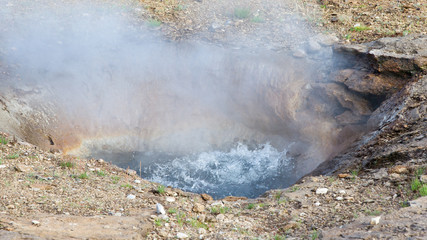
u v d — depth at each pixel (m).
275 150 10.80
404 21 11.45
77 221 4.88
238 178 10.26
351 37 11.05
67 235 4.43
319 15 12.42
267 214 5.61
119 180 6.86
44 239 4.26
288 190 6.53
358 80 9.26
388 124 7.70
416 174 5.83
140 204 5.81
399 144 6.84
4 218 4.75
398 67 8.78
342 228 4.64
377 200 5.44
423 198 4.94
